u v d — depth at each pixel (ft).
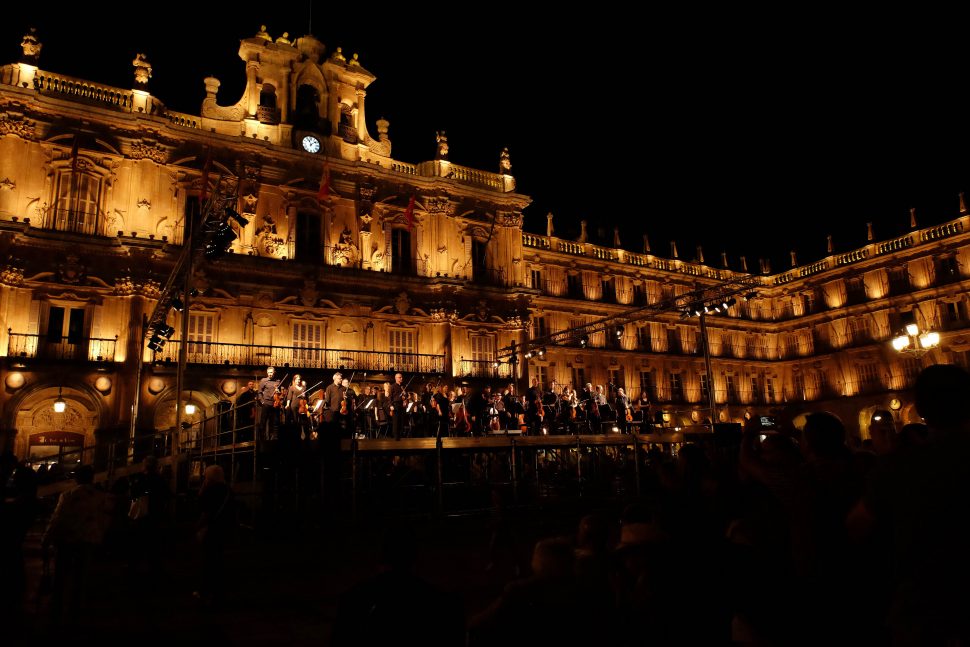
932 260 149.89
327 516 55.36
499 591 36.01
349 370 102.32
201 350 95.45
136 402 83.61
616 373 152.25
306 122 111.34
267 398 68.69
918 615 10.85
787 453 18.66
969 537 10.79
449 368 114.32
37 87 90.38
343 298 107.96
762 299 182.19
